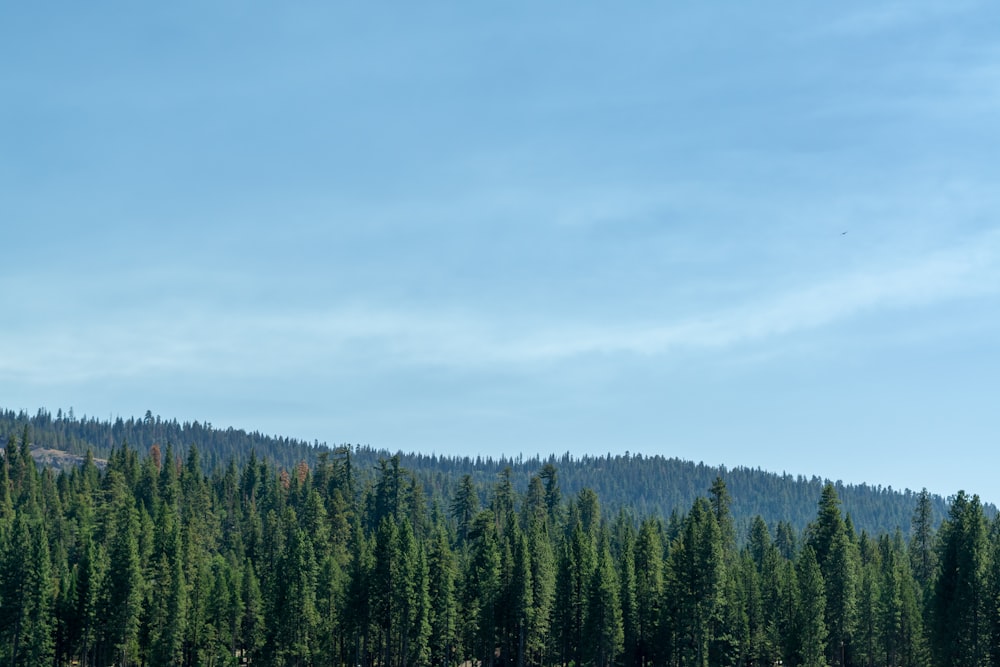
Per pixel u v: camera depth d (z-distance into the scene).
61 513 180.12
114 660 129.38
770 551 128.12
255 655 131.38
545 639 128.38
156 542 135.12
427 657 124.38
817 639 112.19
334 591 134.50
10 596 120.88
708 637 115.06
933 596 111.38
